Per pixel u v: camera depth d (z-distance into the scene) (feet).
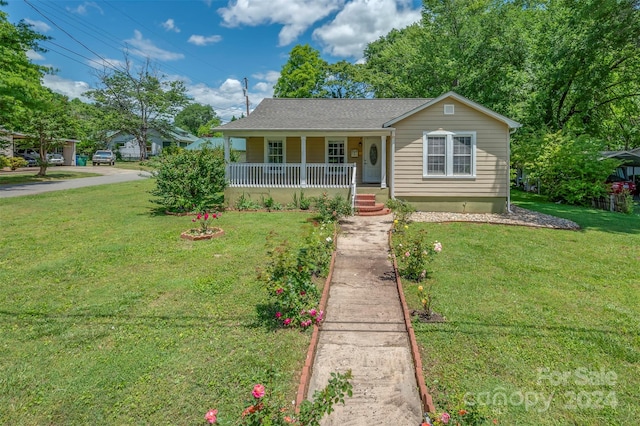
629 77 61.36
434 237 29.48
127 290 18.15
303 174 44.32
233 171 44.91
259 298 17.22
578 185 50.88
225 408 10.05
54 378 11.33
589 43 54.60
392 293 18.53
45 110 67.41
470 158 41.78
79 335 13.89
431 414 9.15
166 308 16.19
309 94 116.98
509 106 61.26
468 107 41.29
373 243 28.50
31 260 22.56
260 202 44.52
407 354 12.99
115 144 150.10
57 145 83.92
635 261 23.75
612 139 98.94
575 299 17.57
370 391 11.06
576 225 35.50
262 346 13.16
